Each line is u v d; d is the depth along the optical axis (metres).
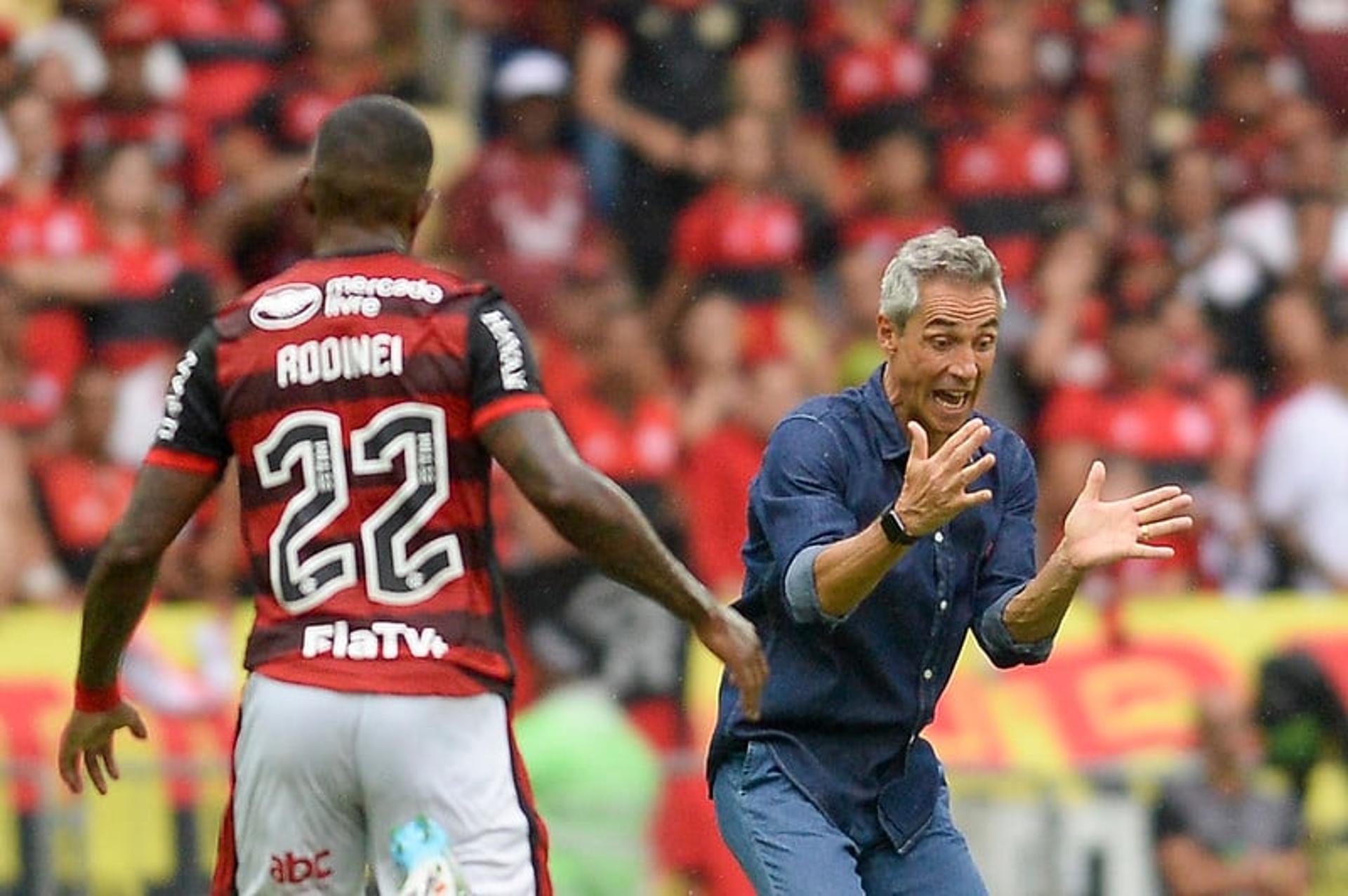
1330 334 51.56
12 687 36.28
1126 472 47.62
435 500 17.36
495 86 51.81
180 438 17.69
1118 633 40.44
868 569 18.12
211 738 36.12
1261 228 54.38
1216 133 56.62
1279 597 41.69
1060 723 38.78
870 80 54.00
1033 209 52.69
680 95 53.06
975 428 17.77
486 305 17.55
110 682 18.48
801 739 19.72
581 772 32.56
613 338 44.41
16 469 40.44
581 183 50.28
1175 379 48.81
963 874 19.97
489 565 17.62
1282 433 48.75
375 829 17.41
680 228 51.47
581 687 37.28
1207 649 40.66
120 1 49.69
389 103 18.17
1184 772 36.94
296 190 18.67
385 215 17.97
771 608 19.62
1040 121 53.59
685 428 44.91
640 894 32.72
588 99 52.66
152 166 46.00
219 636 37.03
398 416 17.38
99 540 40.78
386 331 17.44
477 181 49.22
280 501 17.48
